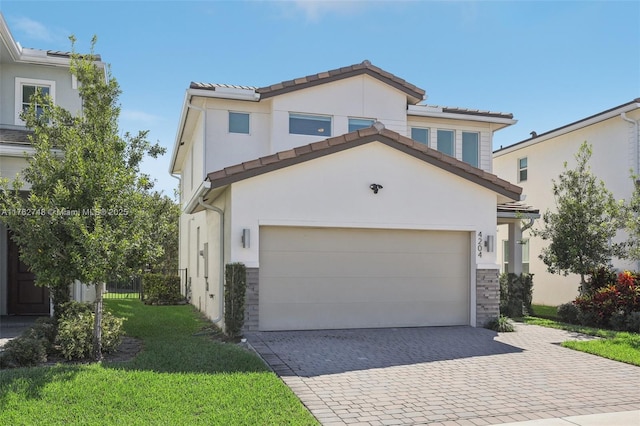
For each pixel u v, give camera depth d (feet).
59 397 20.75
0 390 21.24
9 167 38.22
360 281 40.50
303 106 52.06
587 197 49.03
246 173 36.65
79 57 33.24
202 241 56.75
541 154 71.10
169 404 20.36
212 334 37.83
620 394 23.75
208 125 50.90
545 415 20.67
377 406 21.30
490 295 42.68
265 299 38.24
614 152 58.59
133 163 31.37
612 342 35.70
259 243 38.17
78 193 27.43
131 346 33.12
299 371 26.61
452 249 42.98
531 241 71.05
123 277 28.73
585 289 50.29
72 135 28.76
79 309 32.48
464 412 20.80
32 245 26.81
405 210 40.75
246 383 23.38
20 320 44.24
